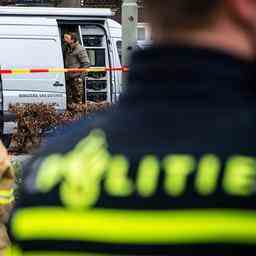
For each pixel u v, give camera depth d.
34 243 2.82
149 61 2.91
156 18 2.93
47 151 3.06
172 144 2.79
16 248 2.90
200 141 2.77
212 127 2.78
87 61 28.52
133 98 2.95
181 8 2.88
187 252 2.63
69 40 28.64
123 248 2.69
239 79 2.85
